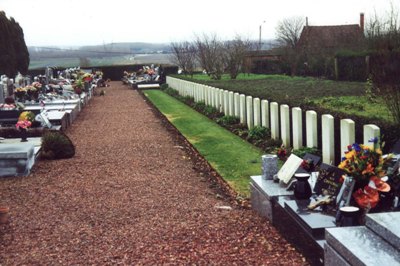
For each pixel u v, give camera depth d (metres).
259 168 12.46
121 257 6.68
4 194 10.59
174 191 10.44
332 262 5.24
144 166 13.16
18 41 48.12
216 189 10.70
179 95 37.91
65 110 22.94
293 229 6.77
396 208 6.32
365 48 33.34
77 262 6.59
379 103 17.11
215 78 44.06
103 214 8.80
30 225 8.28
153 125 22.08
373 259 4.58
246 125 19.27
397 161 6.90
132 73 66.19
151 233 7.58
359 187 6.44
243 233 7.37
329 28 57.28
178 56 55.41
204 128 20.27
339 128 11.23
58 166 13.38
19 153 12.28
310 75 44.25
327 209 6.73
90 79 40.12
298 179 7.34
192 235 7.38
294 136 13.65
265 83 32.06
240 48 45.84
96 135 19.30
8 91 26.88
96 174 12.27
